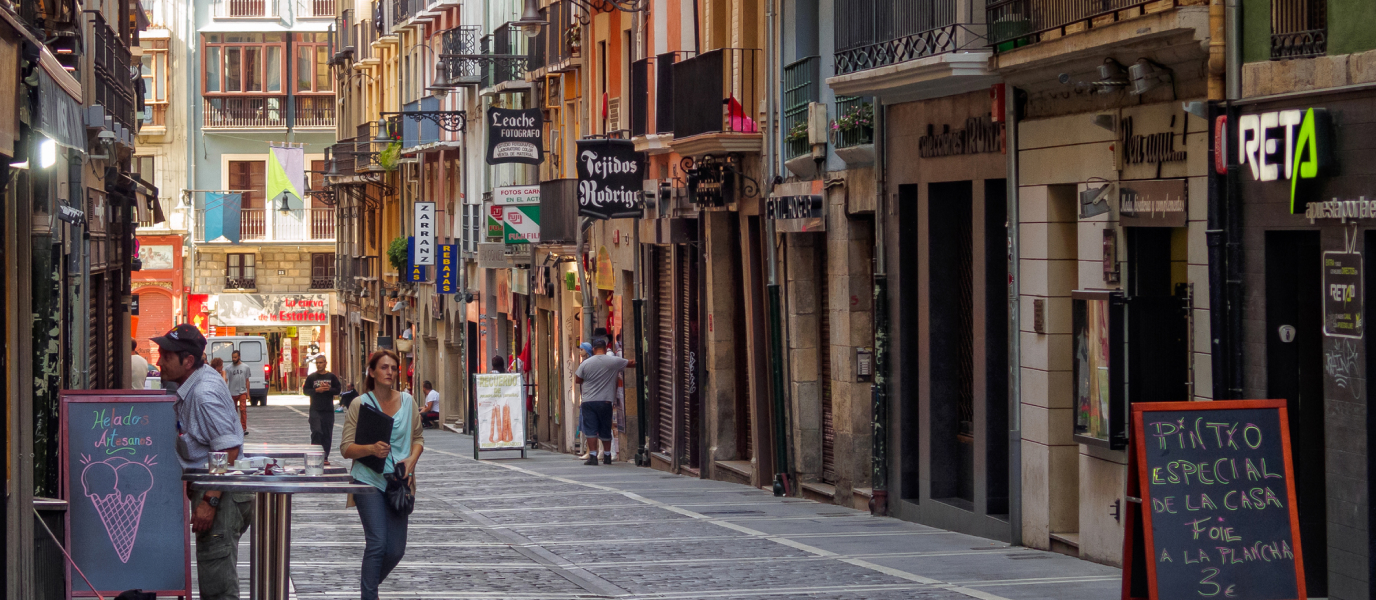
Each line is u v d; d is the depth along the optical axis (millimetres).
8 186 12109
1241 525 11836
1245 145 14891
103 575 12672
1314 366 14766
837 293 25188
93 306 31328
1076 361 17875
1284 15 14531
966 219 21844
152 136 88750
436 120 62344
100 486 12703
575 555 18359
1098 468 17406
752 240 29781
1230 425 11922
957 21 19656
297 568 16516
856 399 24781
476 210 60188
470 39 61156
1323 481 14766
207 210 89500
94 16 26875
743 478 30000
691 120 30516
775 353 27359
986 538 20172
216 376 12789
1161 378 16953
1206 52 15430
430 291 68250
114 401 12750
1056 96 18547
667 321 35875
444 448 48625
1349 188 13570
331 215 91562
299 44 91438
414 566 17031
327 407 36000
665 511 23984
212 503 12359
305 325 91375
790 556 18234
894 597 14828
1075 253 18688
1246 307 15047
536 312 50375
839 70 23750
